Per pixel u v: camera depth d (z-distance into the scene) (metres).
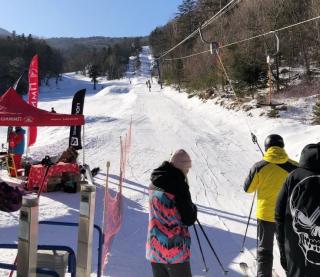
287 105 25.86
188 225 3.82
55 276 3.70
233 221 8.65
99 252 4.91
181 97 47.62
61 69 163.38
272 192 4.91
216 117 29.06
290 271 2.94
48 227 7.64
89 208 3.62
